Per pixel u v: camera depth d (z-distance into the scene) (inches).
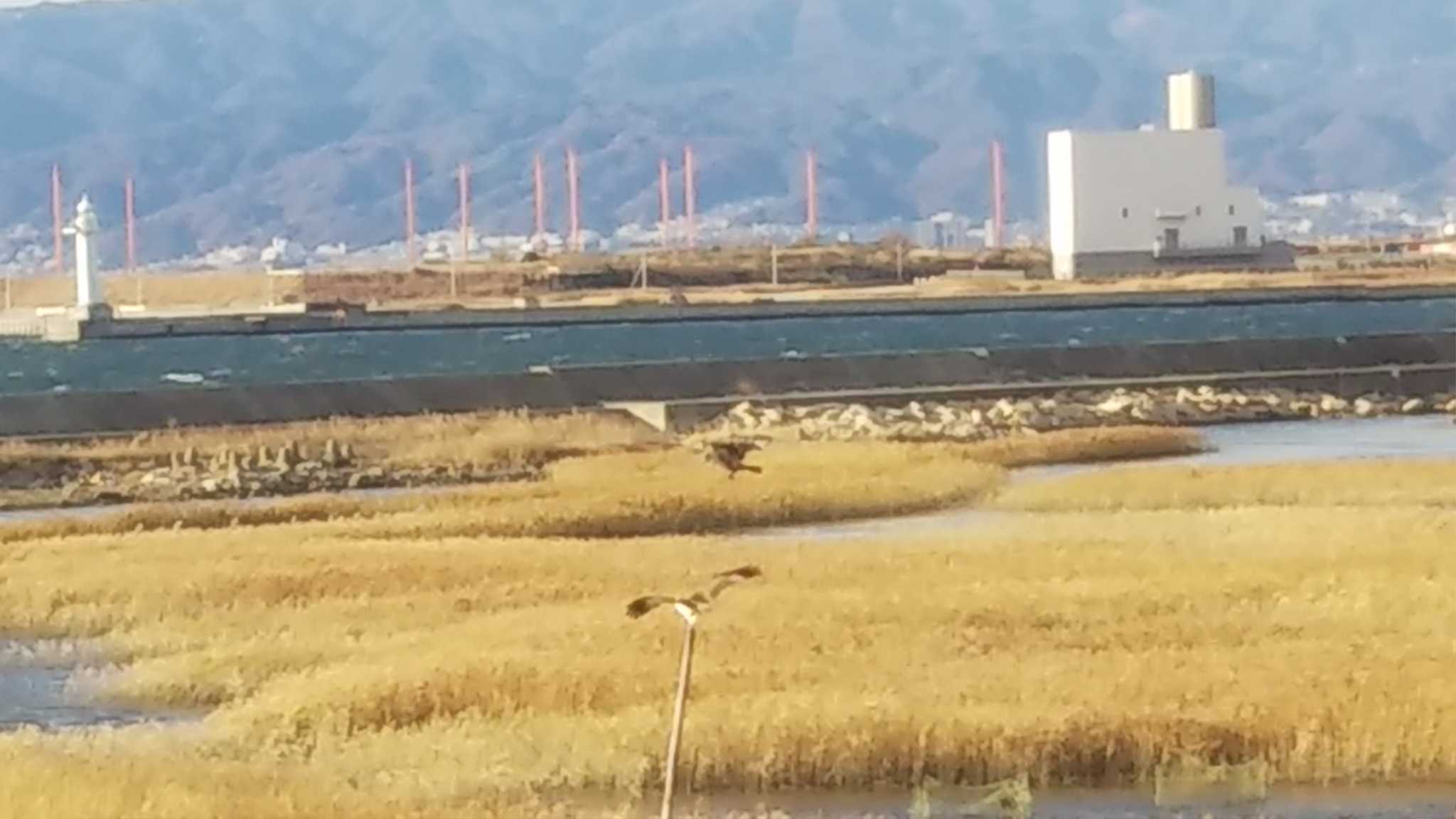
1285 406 4776.1
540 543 2564.0
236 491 3516.2
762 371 4820.4
